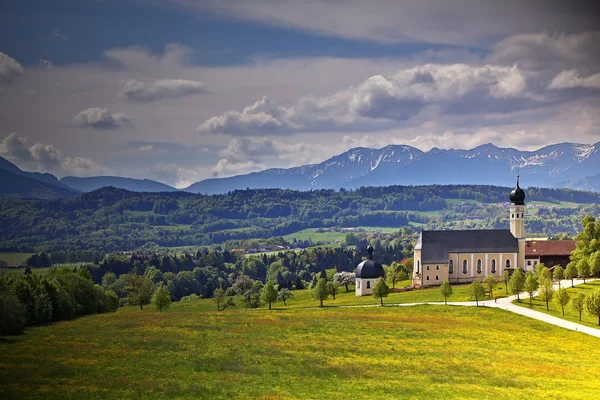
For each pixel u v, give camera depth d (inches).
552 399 2733.8
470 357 3540.8
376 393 2785.4
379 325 4362.7
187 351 3435.0
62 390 2689.5
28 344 3489.2
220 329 4069.9
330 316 4722.0
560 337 4156.0
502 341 3986.2
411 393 2795.3
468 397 2733.8
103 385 2768.2
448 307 5211.6
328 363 3287.4
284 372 3100.4
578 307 4749.0
